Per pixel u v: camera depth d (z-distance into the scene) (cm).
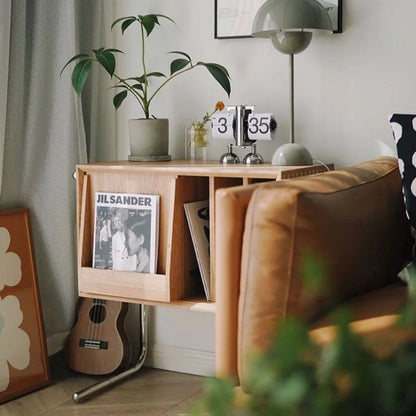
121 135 286
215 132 250
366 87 245
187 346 279
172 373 279
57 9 261
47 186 267
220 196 163
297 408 51
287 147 234
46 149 266
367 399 51
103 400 250
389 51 241
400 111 242
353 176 186
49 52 262
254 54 260
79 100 270
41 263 271
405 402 52
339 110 250
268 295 154
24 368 255
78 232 245
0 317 249
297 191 154
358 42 245
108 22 282
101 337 272
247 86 262
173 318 280
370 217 176
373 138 246
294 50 231
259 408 53
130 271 234
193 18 268
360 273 168
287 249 152
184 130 274
